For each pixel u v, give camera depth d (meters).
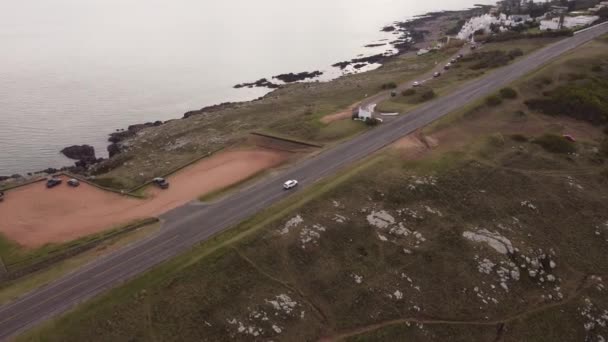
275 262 53.19
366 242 56.81
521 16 198.12
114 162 97.88
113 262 54.59
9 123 132.88
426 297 51.41
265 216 61.47
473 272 54.22
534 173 72.38
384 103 104.56
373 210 61.47
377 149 79.12
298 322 47.38
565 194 68.00
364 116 92.62
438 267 54.53
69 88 166.25
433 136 83.00
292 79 177.75
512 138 82.00
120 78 179.75
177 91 165.62
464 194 66.31
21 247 58.94
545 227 62.16
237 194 69.00
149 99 157.00
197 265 52.00
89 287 50.56
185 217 63.66
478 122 88.69
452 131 84.94
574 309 51.88
